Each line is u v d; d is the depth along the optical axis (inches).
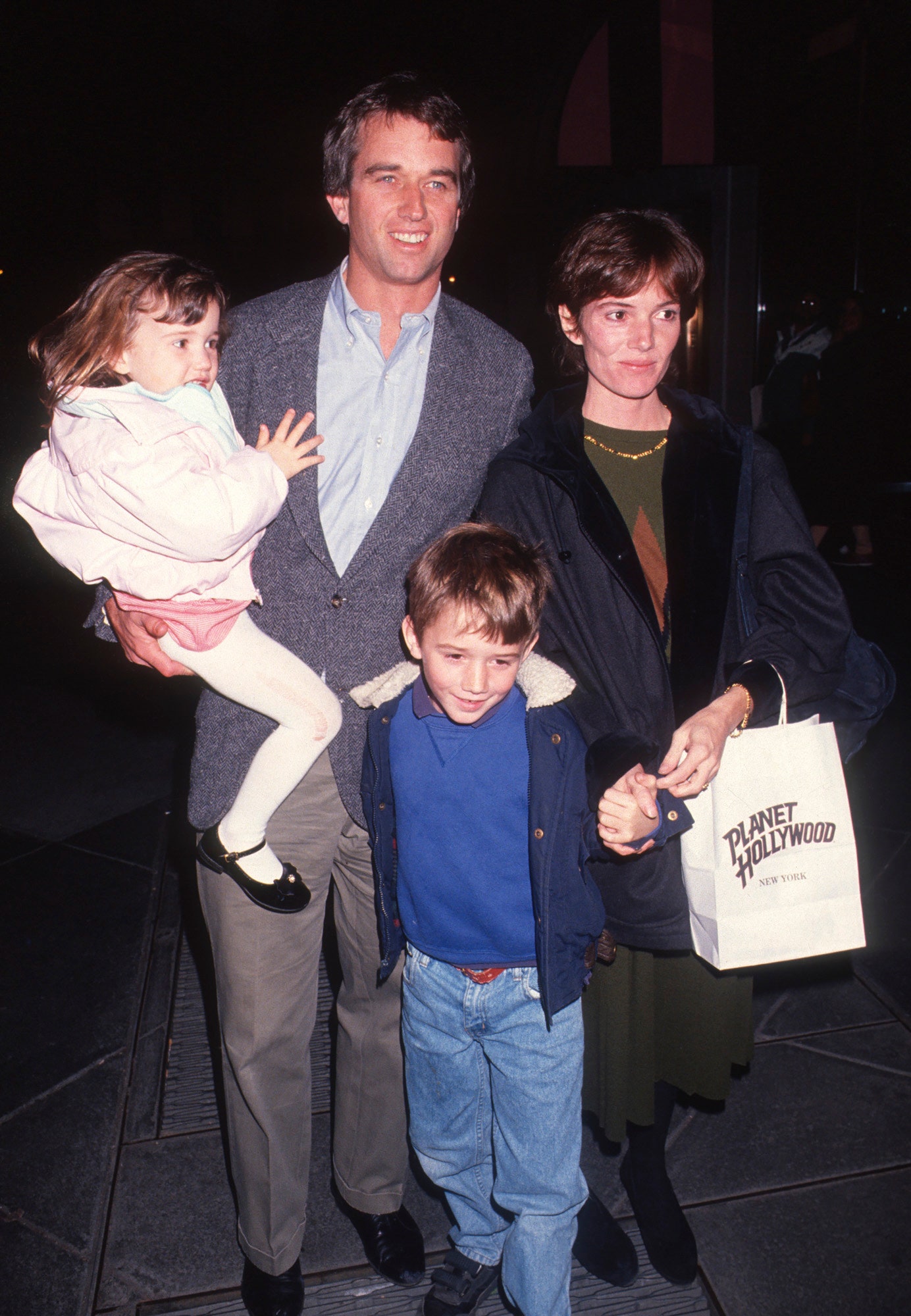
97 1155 92.6
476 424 69.7
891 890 132.6
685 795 61.5
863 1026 106.8
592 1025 76.2
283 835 70.8
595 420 70.8
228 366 67.1
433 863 64.7
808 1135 92.4
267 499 59.9
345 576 67.5
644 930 69.7
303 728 64.5
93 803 166.2
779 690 65.1
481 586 57.4
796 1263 79.4
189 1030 109.7
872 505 336.2
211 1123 96.3
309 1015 73.0
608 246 63.4
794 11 315.9
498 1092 67.9
